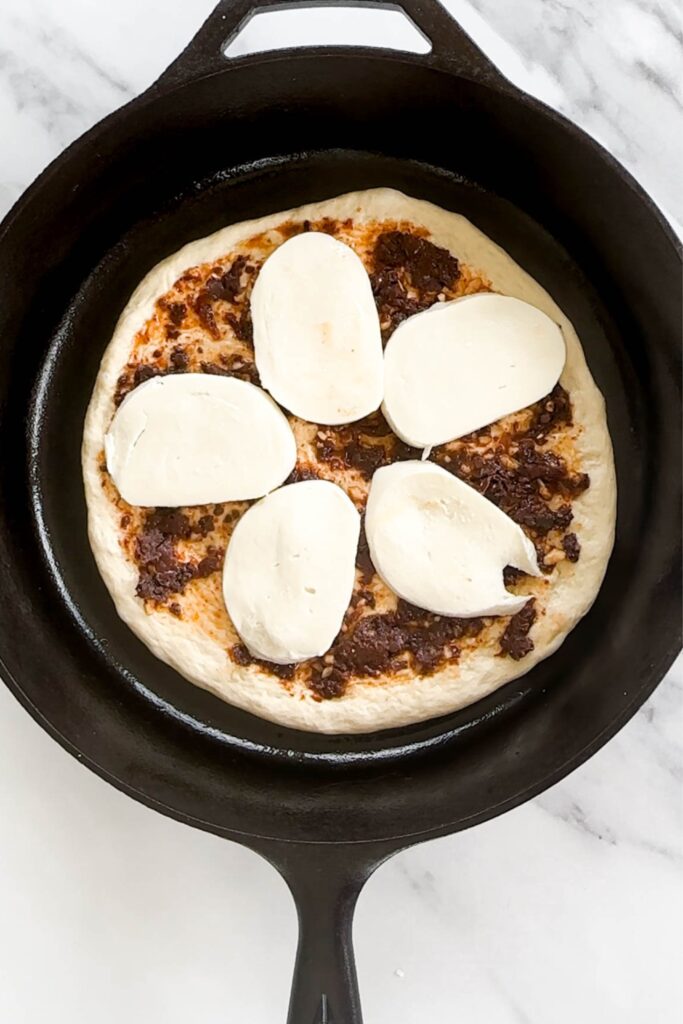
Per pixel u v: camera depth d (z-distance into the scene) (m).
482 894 0.66
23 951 0.66
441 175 0.65
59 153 0.65
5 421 0.64
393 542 0.62
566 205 0.64
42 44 0.65
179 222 0.65
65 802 0.66
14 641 0.62
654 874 0.66
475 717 0.64
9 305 0.62
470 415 0.63
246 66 0.59
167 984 0.66
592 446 0.64
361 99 0.62
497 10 0.65
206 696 0.65
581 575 0.63
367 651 0.63
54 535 0.65
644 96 0.65
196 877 0.66
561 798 0.66
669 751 0.66
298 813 0.63
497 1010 0.66
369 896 0.66
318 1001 0.57
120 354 0.64
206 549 0.64
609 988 0.66
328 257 0.63
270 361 0.63
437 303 0.64
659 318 0.62
